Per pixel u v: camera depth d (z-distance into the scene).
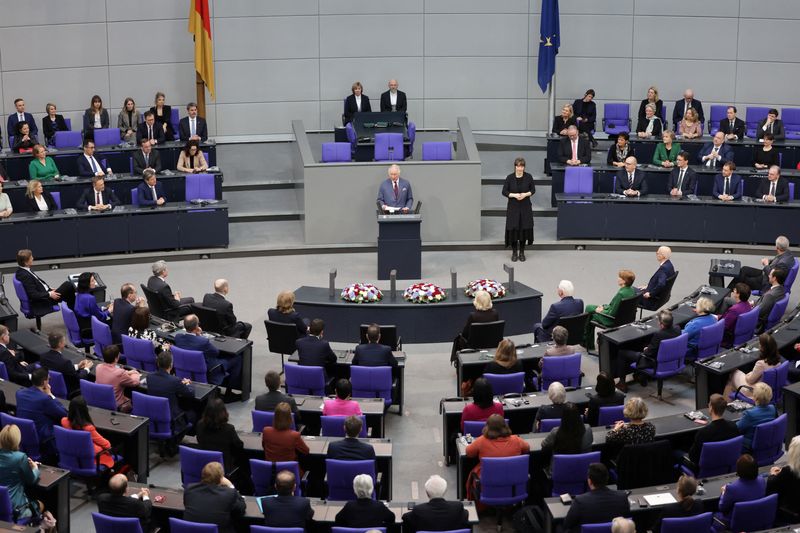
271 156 22.50
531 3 23.44
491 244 18.47
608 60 23.47
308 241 18.44
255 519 8.53
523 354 12.28
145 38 22.77
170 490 9.01
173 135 20.83
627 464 9.20
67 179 18.75
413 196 18.34
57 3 22.17
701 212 18.19
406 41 23.61
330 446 9.30
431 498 8.31
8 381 11.41
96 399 10.85
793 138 21.05
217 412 9.63
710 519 8.23
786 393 11.09
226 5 23.08
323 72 23.61
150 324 13.32
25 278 14.36
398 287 16.59
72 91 22.59
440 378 13.47
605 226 18.38
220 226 18.11
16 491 8.84
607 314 13.83
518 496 9.39
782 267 14.12
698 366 11.88
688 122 20.70
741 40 23.11
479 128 23.98
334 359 12.11
